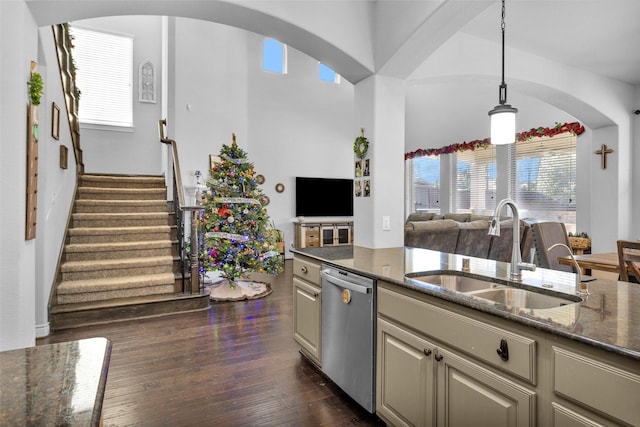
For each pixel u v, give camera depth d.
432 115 8.28
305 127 8.08
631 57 3.98
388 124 3.02
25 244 2.04
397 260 2.38
